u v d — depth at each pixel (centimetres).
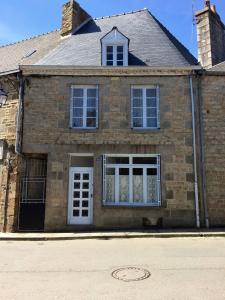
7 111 1217
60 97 1195
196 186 1121
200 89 1188
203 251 754
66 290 490
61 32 1523
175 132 1159
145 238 968
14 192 1145
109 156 1169
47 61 1300
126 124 1170
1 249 834
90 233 1035
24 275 577
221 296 453
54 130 1173
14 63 1465
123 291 480
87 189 1164
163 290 480
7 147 1188
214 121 1169
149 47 1301
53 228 1113
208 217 1108
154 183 1154
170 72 1191
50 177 1145
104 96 1191
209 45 1396
